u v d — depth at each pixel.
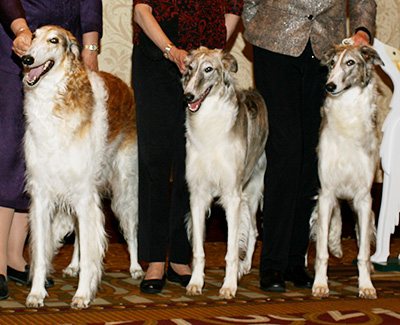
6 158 3.40
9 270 3.74
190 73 3.41
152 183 3.62
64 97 3.10
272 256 3.71
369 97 3.53
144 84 3.57
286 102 3.66
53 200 3.24
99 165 3.37
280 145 3.64
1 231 3.43
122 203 4.05
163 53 3.50
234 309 3.17
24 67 3.16
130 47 5.54
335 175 3.59
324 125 3.63
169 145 3.62
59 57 3.08
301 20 3.63
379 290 3.75
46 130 3.08
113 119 3.83
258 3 3.81
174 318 2.95
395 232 6.23
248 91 4.08
